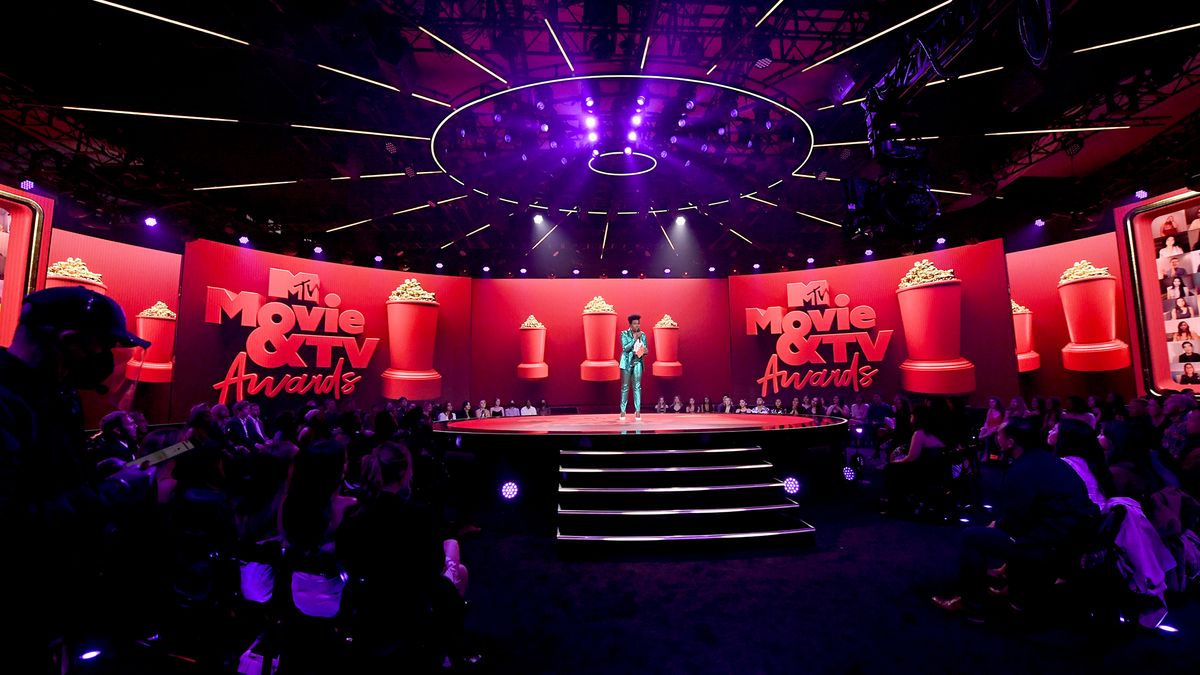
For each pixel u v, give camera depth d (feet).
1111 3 22.75
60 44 23.71
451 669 10.34
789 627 12.82
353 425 20.62
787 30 28.94
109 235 40.29
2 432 3.81
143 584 9.90
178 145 33.27
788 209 43.55
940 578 15.88
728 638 12.30
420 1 26.16
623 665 11.16
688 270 59.47
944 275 46.65
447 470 24.00
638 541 18.66
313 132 31.99
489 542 20.26
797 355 53.26
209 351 41.42
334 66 26.40
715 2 26.61
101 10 21.75
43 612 4.10
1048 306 45.37
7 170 32.94
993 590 14.17
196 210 40.70
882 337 49.70
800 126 31.53
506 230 49.39
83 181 34.42
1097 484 13.87
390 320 51.13
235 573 10.11
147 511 9.50
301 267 46.91
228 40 23.76
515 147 32.83
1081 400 25.59
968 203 45.70
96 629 9.69
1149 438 13.79
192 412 14.87
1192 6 22.35
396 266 52.90
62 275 37.60
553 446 23.40
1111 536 11.82
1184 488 14.33
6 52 23.84
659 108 31.65
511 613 13.83
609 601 14.56
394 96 29.71
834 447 27.91
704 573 16.61
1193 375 32.86
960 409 25.41
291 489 8.93
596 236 56.18
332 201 43.06
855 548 18.90
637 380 35.73
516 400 55.72
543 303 57.06
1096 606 11.68
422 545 7.50
